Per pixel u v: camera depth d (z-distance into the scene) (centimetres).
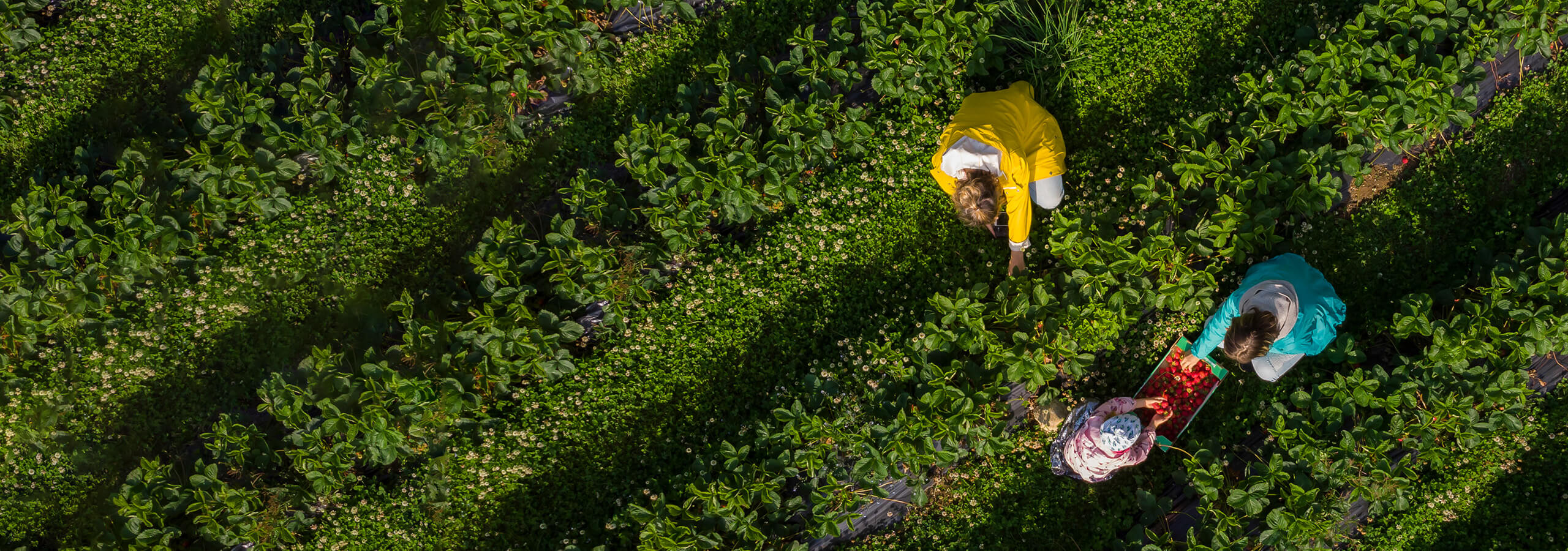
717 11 696
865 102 675
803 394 643
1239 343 489
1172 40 666
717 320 654
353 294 679
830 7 703
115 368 662
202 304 670
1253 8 666
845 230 652
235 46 718
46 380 662
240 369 676
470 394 622
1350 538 620
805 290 655
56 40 705
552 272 648
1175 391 632
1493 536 613
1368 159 635
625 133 687
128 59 711
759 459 635
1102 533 632
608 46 677
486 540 645
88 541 662
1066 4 647
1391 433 589
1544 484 610
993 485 639
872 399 620
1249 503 585
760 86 673
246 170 657
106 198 655
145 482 632
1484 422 586
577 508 654
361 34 684
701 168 641
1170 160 648
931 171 645
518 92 664
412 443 640
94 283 652
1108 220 628
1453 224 635
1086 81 666
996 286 646
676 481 638
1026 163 527
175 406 671
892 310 652
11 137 697
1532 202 629
